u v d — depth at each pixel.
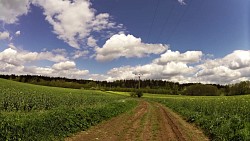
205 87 129.50
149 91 147.00
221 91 129.38
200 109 31.72
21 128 12.27
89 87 143.25
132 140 14.80
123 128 19.17
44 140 13.29
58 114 16.80
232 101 33.34
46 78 160.75
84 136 15.88
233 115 20.61
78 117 19.05
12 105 22.28
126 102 46.78
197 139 15.64
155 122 22.98
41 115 15.16
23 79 150.50
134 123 22.09
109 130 18.25
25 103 23.88
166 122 23.36
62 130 15.62
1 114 13.04
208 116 23.64
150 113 32.75
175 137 15.91
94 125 20.36
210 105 32.16
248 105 26.55
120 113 31.00
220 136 15.31
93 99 43.78
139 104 54.94
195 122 23.64
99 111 24.98
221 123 18.05
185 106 41.09
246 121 18.22
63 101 31.20
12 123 12.02
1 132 11.23
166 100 72.62
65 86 139.88
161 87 168.38
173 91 143.12
